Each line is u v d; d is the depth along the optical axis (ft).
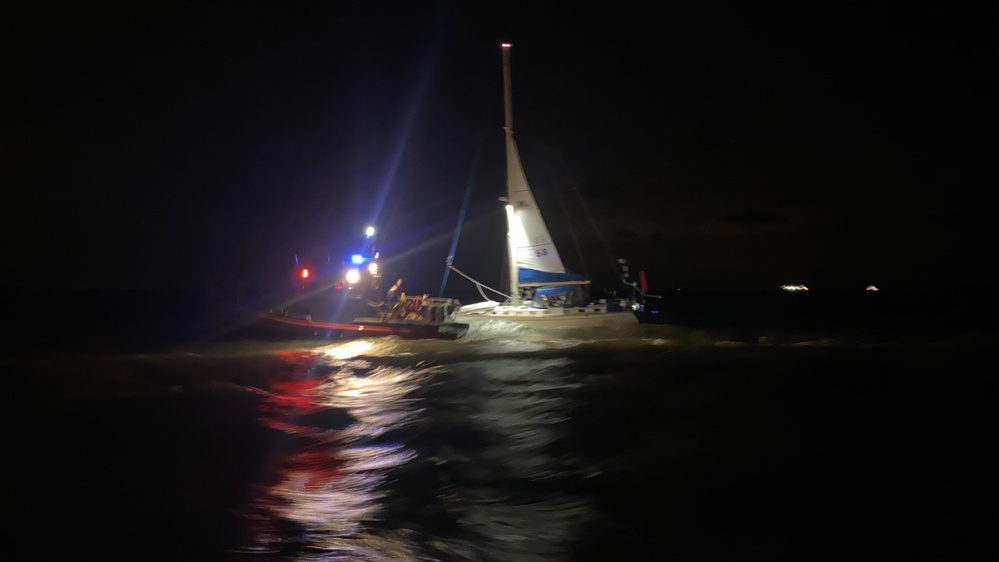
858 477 34.71
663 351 78.43
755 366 68.44
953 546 26.55
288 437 43.16
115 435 43.52
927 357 71.72
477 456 38.91
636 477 35.12
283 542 27.30
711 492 32.78
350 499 31.94
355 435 43.47
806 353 76.38
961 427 43.62
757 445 40.65
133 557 25.96
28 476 35.40
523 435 43.27
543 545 26.94
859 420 46.09
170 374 66.49
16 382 62.28
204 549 26.66
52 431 44.62
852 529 28.40
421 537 27.84
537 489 33.17
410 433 43.93
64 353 81.25
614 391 57.06
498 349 80.12
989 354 72.23
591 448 40.32
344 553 26.25
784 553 26.27
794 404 51.29
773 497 32.04
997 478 33.88
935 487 32.83
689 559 25.93
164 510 30.68
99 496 32.45
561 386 59.41
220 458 38.63
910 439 41.29
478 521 29.45
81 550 26.55
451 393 56.75
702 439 42.09
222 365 71.72
